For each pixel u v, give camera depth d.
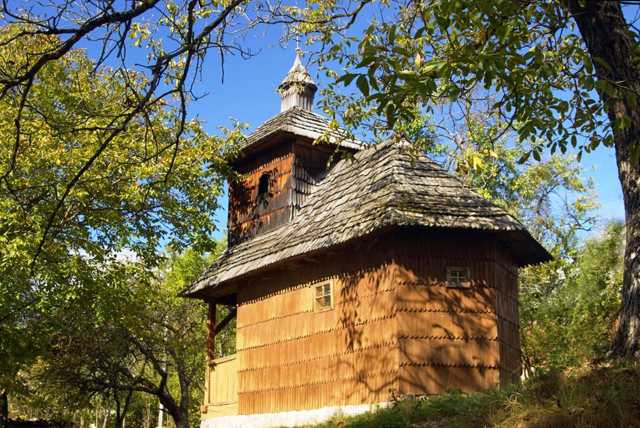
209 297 22.17
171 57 6.43
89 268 21.52
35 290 20.94
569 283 24.20
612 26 9.55
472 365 15.19
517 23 8.27
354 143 21.20
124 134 21.09
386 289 15.43
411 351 14.89
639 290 9.75
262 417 18.17
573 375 10.18
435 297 15.41
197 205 24.77
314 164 21.27
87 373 28.25
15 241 18.56
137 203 22.19
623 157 9.91
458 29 8.72
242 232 22.44
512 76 8.43
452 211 15.52
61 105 20.98
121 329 27.28
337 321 16.55
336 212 17.50
